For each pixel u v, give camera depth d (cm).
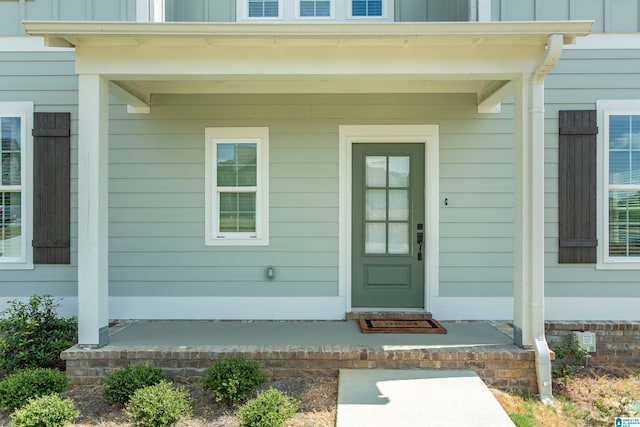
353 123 530
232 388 348
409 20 537
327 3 547
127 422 335
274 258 533
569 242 515
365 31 369
